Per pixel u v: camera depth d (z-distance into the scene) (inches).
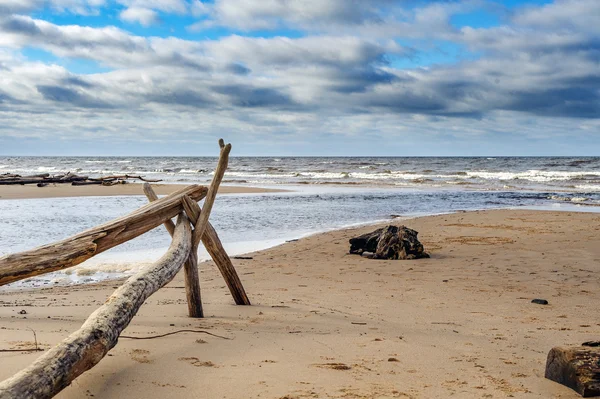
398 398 121.3
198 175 2198.6
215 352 153.1
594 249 442.9
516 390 129.3
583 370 127.1
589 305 254.7
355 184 1515.7
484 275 340.8
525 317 228.2
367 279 331.0
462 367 149.4
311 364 146.2
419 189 1312.7
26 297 270.8
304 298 271.1
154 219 189.9
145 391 117.3
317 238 528.1
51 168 3075.8
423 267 374.3
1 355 134.0
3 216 668.1
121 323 121.1
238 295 246.2
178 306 241.1
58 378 92.6
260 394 119.3
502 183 1567.4
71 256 139.4
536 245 471.5
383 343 174.9
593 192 1218.6
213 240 233.8
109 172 2472.9
